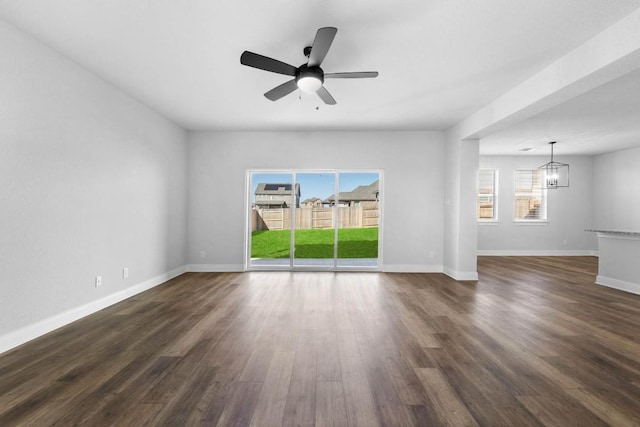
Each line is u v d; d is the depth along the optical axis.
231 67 3.19
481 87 3.64
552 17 2.32
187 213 5.70
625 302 3.91
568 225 8.05
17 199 2.56
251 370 2.19
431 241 5.72
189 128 5.54
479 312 3.49
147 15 2.34
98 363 2.28
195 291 4.34
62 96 2.96
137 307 3.61
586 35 2.56
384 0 2.14
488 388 1.98
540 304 3.80
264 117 4.89
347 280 5.05
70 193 3.08
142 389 1.95
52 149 2.87
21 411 1.73
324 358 2.37
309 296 4.10
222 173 5.73
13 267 2.53
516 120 3.96
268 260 6.08
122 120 3.85
